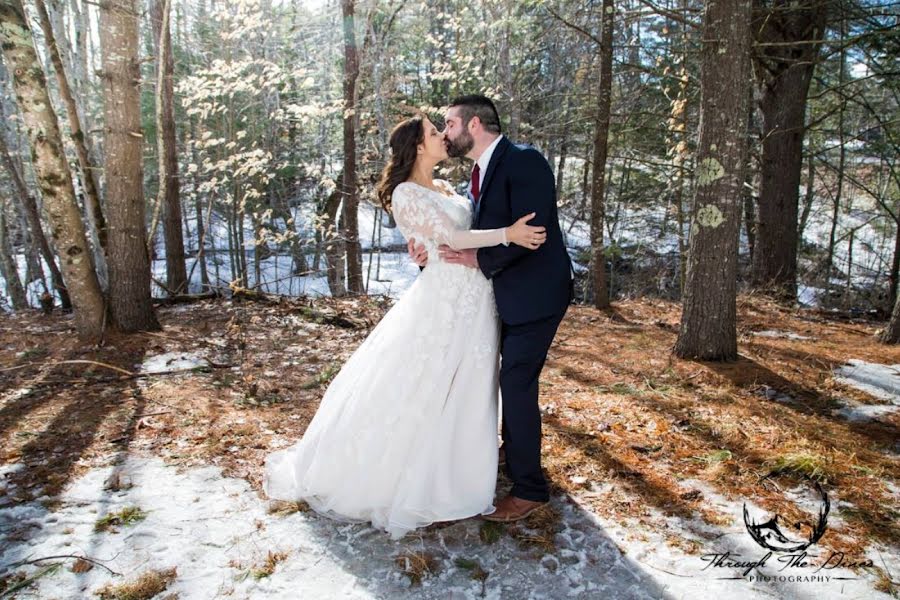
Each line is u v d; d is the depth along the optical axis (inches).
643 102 430.0
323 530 97.2
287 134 552.1
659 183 452.8
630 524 98.4
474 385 98.6
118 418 141.4
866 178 616.7
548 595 82.1
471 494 98.3
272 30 431.5
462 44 396.8
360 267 408.5
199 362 188.1
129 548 91.2
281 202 557.3
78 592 81.7
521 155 95.0
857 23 337.7
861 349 200.7
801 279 510.9
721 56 167.3
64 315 261.9
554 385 167.5
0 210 468.8
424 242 98.5
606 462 119.4
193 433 133.6
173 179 381.7
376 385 99.1
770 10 268.8
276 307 272.1
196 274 633.0
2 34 175.0
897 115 456.4
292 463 112.8
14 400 153.4
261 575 85.7
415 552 91.4
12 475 113.2
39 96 185.8
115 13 196.7
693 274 185.6
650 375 173.9
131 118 205.2
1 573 85.2
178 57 499.2
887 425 135.3
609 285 546.9
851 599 79.7
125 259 213.6
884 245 630.5
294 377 176.1
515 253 92.5
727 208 177.5
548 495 103.3
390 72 442.0
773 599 80.3
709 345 186.1
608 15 266.1
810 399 152.6
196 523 98.1
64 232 198.2
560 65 530.9
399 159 103.4
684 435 131.6
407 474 95.4
